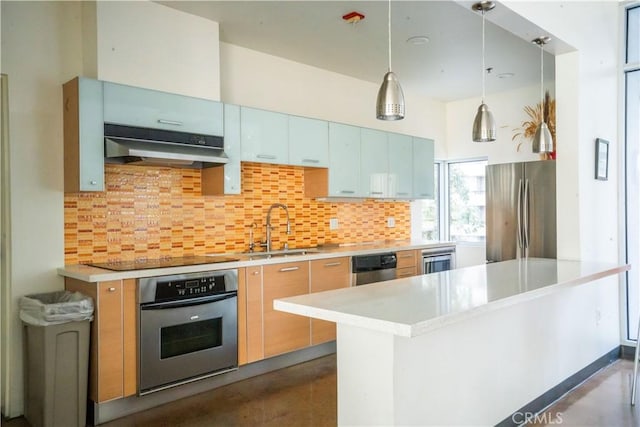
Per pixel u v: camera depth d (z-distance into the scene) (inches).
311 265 145.3
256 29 141.8
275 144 148.8
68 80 117.4
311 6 126.3
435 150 238.7
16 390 109.8
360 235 200.2
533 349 107.0
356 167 177.3
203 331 119.3
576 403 114.1
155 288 109.3
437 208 249.6
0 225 111.3
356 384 72.0
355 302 72.0
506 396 97.2
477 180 238.5
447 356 79.8
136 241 130.8
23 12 110.7
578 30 133.6
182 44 128.8
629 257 157.9
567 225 136.5
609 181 151.5
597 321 138.8
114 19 116.4
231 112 136.4
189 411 110.5
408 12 130.0
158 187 135.9
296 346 140.3
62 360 99.0
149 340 108.5
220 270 122.0
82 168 107.9
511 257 183.3
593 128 141.3
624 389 123.5
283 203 169.2
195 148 126.3
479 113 107.5
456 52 163.6
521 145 215.3
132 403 109.7
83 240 120.9
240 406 113.2
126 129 114.0
